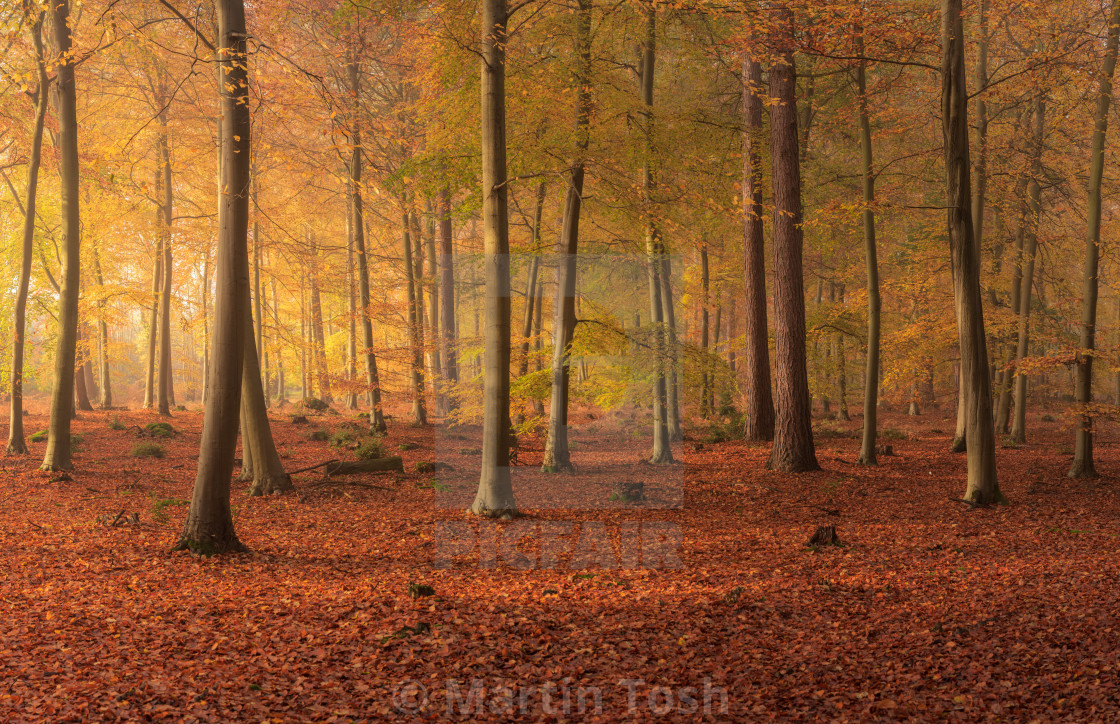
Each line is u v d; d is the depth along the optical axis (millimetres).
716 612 5629
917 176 15914
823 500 11188
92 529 8867
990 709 4082
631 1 10500
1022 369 13336
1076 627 5203
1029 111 16016
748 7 9688
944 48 10477
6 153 20344
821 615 5734
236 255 7945
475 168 11859
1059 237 15992
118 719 3904
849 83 15234
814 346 24031
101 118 20609
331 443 19312
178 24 11969
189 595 6293
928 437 21078
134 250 26453
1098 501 10922
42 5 9609
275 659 4789
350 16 12898
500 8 9352
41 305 22281
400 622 5402
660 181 12109
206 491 7957
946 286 20422
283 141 17781
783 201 13992
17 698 4078
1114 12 11852
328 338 32656
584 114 11758
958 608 5824
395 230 22594
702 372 13430
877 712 4066
